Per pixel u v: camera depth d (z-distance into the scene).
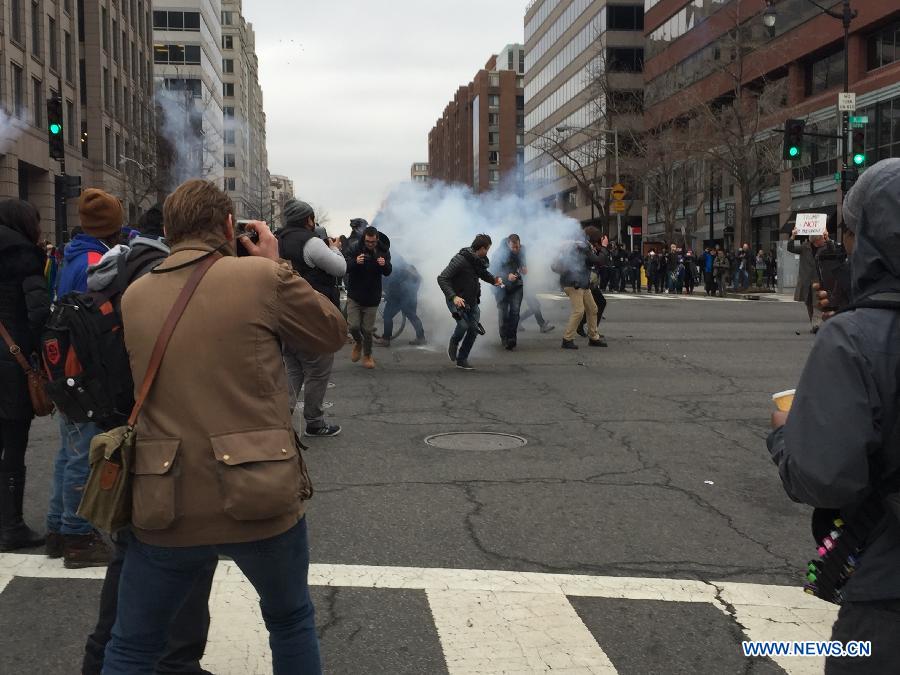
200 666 3.32
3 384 4.59
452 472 6.34
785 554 4.68
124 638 2.49
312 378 7.43
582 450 7.04
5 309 4.61
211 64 101.56
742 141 36.44
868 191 2.00
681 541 4.88
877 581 1.89
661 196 47.91
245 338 2.44
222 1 130.38
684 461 6.68
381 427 7.95
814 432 1.89
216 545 2.38
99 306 3.27
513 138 133.00
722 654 3.51
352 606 3.98
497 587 4.20
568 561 4.56
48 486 6.06
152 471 2.37
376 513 5.36
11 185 37.34
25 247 4.60
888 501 1.88
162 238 3.53
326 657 3.48
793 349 14.04
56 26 44.22
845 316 1.95
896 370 1.87
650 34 62.66
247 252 2.96
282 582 2.54
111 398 3.24
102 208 4.33
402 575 4.35
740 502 5.62
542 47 89.38
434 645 3.58
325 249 7.28
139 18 66.50
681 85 51.81
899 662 1.87
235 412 2.41
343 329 2.66
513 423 8.13
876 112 37.22
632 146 55.78
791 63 43.59
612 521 5.23
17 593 4.16
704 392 9.86
